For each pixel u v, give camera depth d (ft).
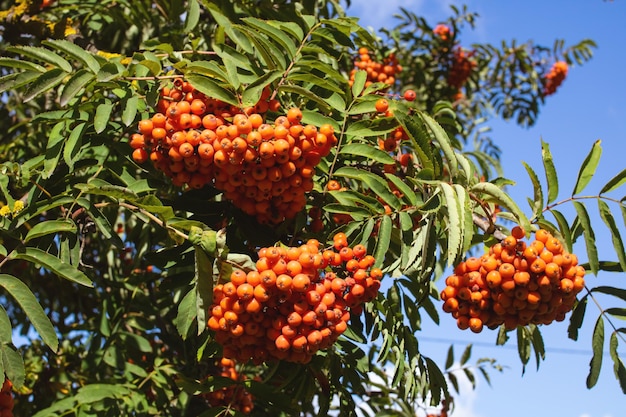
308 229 2.60
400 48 4.55
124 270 3.58
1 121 3.75
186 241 2.46
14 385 2.14
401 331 2.56
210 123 2.29
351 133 2.59
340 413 2.64
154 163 2.39
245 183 2.32
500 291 2.32
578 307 2.49
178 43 3.24
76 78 2.34
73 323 3.75
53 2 3.45
